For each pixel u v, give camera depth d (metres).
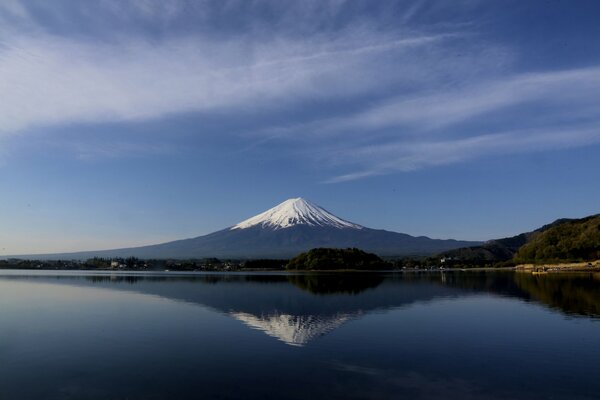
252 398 19.52
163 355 26.23
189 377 22.22
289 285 82.75
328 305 48.62
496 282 87.31
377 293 63.91
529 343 28.91
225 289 72.44
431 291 67.06
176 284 86.69
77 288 75.38
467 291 66.06
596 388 20.62
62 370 23.45
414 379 21.83
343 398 19.48
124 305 49.19
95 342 29.64
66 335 31.86
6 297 58.94
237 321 37.56
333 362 24.67
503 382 21.42
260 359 25.31
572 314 40.62
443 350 27.17
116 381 21.77
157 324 36.16
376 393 20.06
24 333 32.59
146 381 21.72
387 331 33.00
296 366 23.95
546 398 19.53
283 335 31.66
